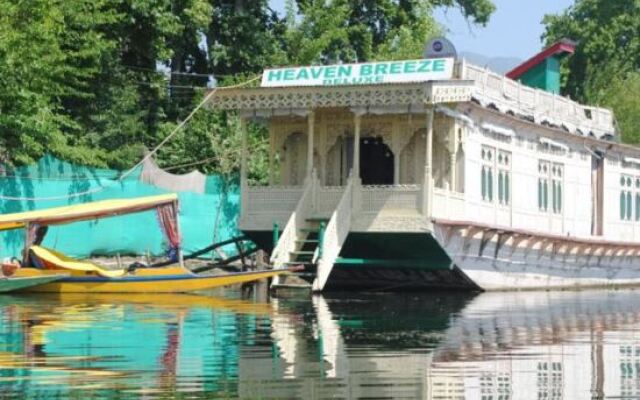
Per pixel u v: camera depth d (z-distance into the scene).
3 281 35.12
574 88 89.44
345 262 39.62
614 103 82.62
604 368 20.58
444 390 17.88
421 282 43.16
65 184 43.25
